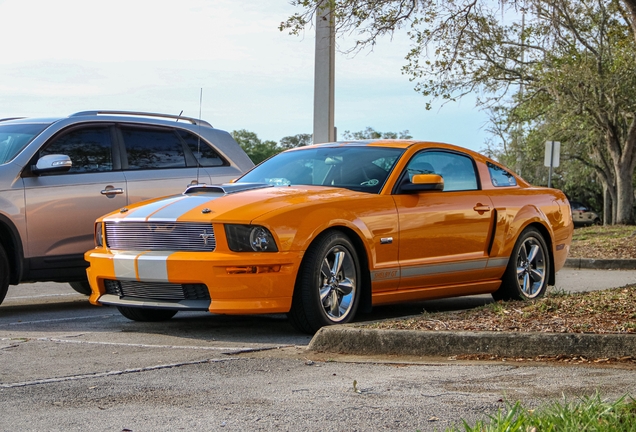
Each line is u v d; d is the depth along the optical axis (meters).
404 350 5.58
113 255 6.64
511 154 38.97
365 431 3.62
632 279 12.51
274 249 6.18
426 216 7.27
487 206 7.93
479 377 4.75
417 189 7.16
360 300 6.90
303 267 6.36
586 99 26.59
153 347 5.88
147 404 4.12
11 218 7.78
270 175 7.70
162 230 6.43
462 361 5.34
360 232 6.70
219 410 4.00
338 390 4.43
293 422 3.76
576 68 25.31
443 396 4.25
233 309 6.12
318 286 6.39
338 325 5.93
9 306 8.94
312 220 6.38
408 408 4.01
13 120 8.90
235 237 6.17
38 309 8.56
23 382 4.65
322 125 13.93
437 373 4.88
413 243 7.16
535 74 25.44
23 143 8.20
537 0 10.10
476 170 8.12
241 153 9.59
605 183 35.19
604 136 28.84
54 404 4.13
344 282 6.64
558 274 13.56
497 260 8.05
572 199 51.09
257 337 6.45
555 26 10.30
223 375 4.86
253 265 6.11
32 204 7.93
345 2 10.19
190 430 3.65
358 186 7.17
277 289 6.21
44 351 5.71
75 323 7.29
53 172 7.95
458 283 7.75
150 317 7.34
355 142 7.96
